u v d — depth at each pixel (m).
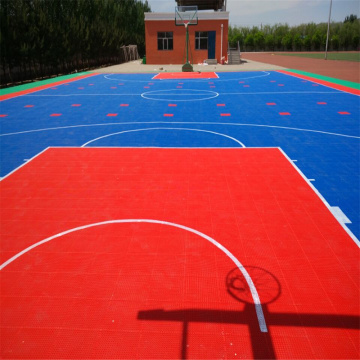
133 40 46.22
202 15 32.16
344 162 7.67
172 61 33.78
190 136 9.77
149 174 7.00
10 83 22.81
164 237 4.81
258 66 30.55
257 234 4.87
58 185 6.54
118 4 40.53
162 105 14.27
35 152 8.48
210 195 6.05
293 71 26.38
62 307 3.60
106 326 3.36
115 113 12.84
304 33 63.78
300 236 4.82
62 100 15.63
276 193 6.12
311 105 13.83
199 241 4.71
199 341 3.18
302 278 4.00
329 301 3.65
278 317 3.44
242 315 3.47
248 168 7.29
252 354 3.06
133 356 3.05
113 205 5.74
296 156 8.05
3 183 6.64
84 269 4.18
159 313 3.50
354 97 15.33
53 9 26.34
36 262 4.32
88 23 31.45
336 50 60.50
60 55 26.33
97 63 34.84
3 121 11.70
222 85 19.89
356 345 3.15
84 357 3.04
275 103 14.40
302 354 3.06
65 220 5.30
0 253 4.51
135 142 9.23
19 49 21.75
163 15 32.47
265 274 4.06
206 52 33.28
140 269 4.16
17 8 21.95
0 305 3.64
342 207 5.67
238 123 11.20
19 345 3.17
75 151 8.52
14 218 5.37
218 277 4.02
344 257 4.37
